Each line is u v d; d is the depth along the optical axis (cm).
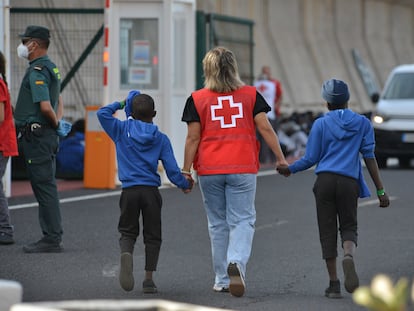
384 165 4988
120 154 1934
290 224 2936
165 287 2022
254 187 1914
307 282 2098
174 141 3922
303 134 5700
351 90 8506
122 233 1931
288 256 2409
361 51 8919
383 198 1941
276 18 8019
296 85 7869
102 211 3155
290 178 4288
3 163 2497
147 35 3872
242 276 1869
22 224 2856
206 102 1906
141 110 1944
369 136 1902
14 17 4394
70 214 3083
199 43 4288
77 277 2120
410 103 4903
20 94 2419
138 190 1916
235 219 1905
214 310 1018
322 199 1891
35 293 1953
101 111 1936
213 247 1962
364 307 1838
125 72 3872
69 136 4128
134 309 1016
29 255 2377
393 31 9500
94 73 4556
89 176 3800
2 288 1072
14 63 4347
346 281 1841
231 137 1902
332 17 8669
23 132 2397
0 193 2517
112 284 2050
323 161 1902
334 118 1898
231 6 7444
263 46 7750
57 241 2419
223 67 1903
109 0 3825
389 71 9200
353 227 1892
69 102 4566
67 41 4538
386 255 2428
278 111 5391
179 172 1933
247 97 1912
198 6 7031
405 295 862
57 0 4875
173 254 2411
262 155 5238
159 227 1948
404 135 4819
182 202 3397
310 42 8312
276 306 1845
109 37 3841
